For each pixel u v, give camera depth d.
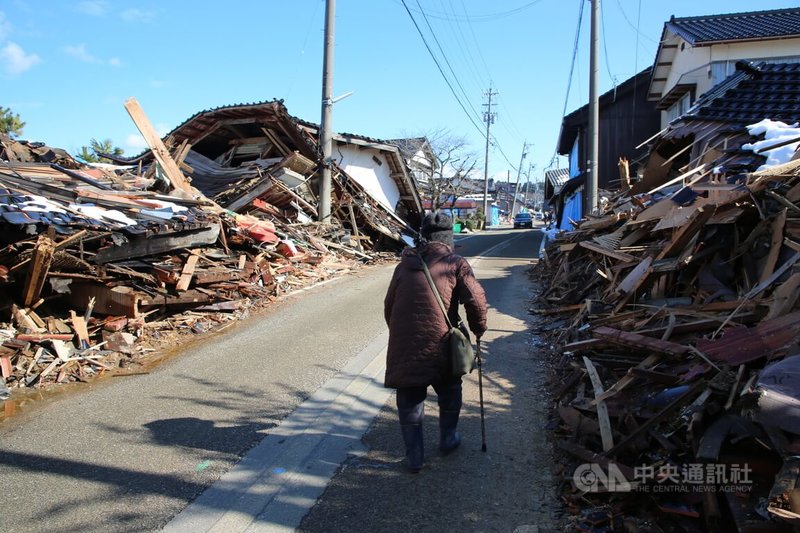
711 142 8.66
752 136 7.75
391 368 3.58
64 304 6.61
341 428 4.39
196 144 18.41
